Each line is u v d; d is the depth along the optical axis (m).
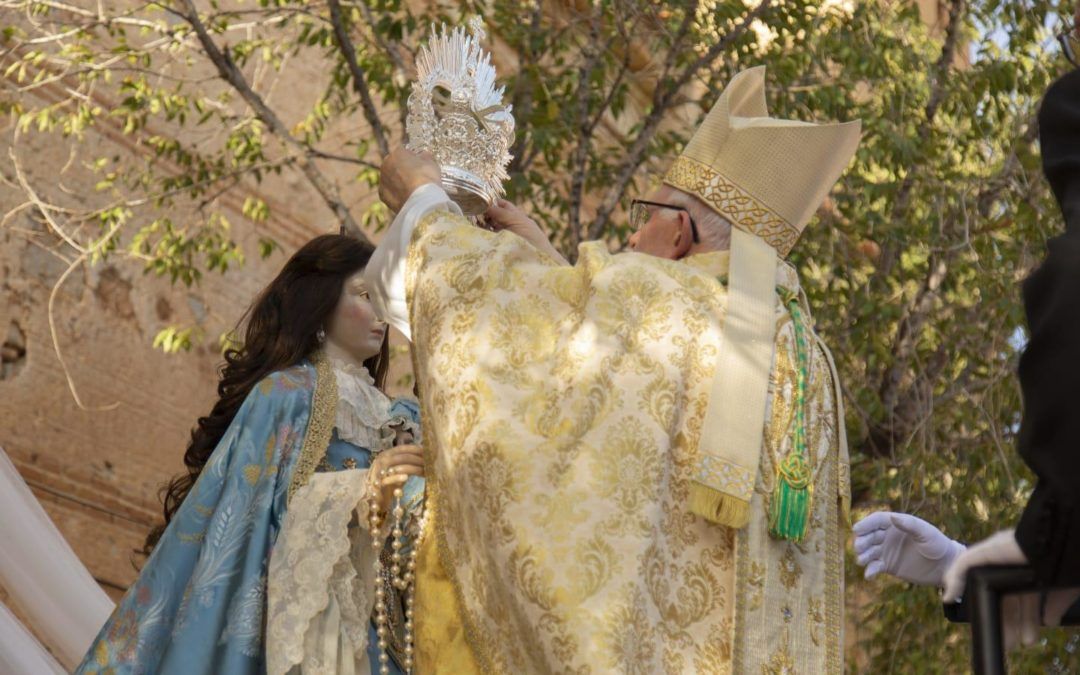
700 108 12.82
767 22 10.90
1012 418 10.77
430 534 3.38
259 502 4.40
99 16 10.06
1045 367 1.82
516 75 10.88
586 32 11.68
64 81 10.20
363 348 5.05
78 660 5.41
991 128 11.39
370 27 10.62
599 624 2.88
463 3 10.87
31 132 9.70
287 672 4.16
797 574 3.19
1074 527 1.78
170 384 10.11
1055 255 1.88
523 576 2.97
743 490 3.07
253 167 10.35
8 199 9.28
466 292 3.36
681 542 3.11
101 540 9.24
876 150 10.79
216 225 10.95
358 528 4.45
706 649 3.05
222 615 4.22
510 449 3.08
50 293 9.34
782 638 3.11
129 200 10.41
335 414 4.68
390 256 3.61
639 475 3.05
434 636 3.28
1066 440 1.79
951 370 11.75
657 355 3.17
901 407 11.50
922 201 11.39
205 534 4.34
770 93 10.95
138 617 4.23
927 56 11.83
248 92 10.30
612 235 11.02
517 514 3.03
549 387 3.15
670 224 3.57
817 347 3.50
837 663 3.20
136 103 9.99
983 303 10.64
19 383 8.95
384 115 12.65
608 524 2.98
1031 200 10.84
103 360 9.60
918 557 3.30
